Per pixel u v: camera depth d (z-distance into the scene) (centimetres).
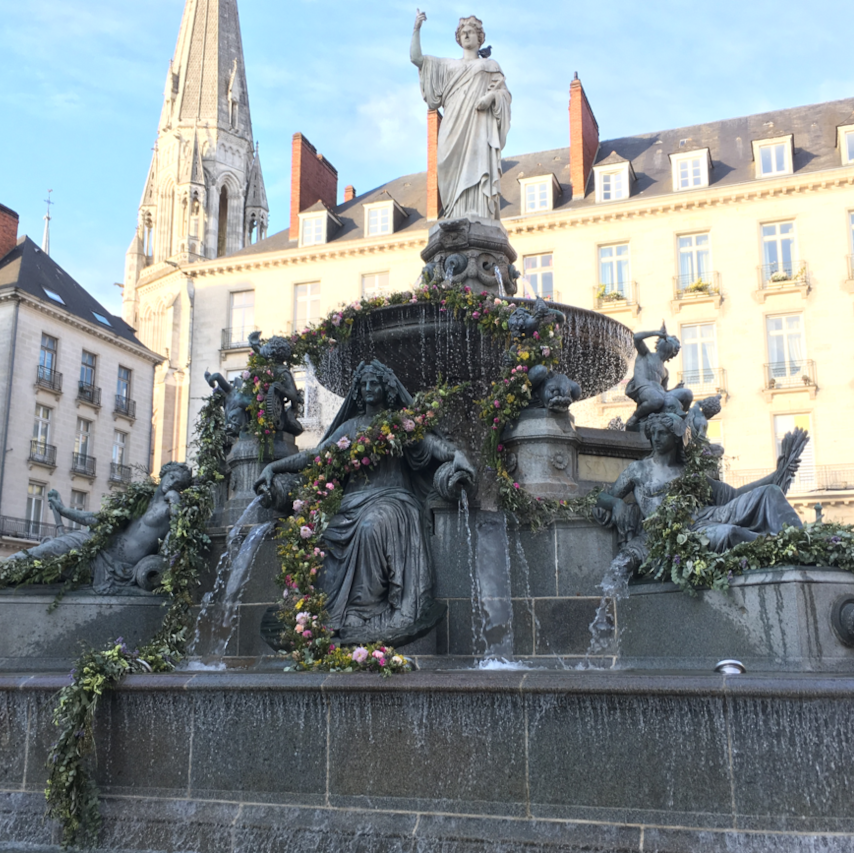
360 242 4431
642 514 789
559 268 4088
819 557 660
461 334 977
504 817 528
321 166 4800
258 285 4641
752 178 3978
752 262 3875
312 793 566
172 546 855
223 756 589
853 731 482
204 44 7556
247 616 838
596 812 514
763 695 493
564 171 4403
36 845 593
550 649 777
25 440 4453
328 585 774
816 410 3709
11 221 4875
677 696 508
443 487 805
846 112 4138
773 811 486
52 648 843
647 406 945
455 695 548
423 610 765
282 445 980
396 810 547
